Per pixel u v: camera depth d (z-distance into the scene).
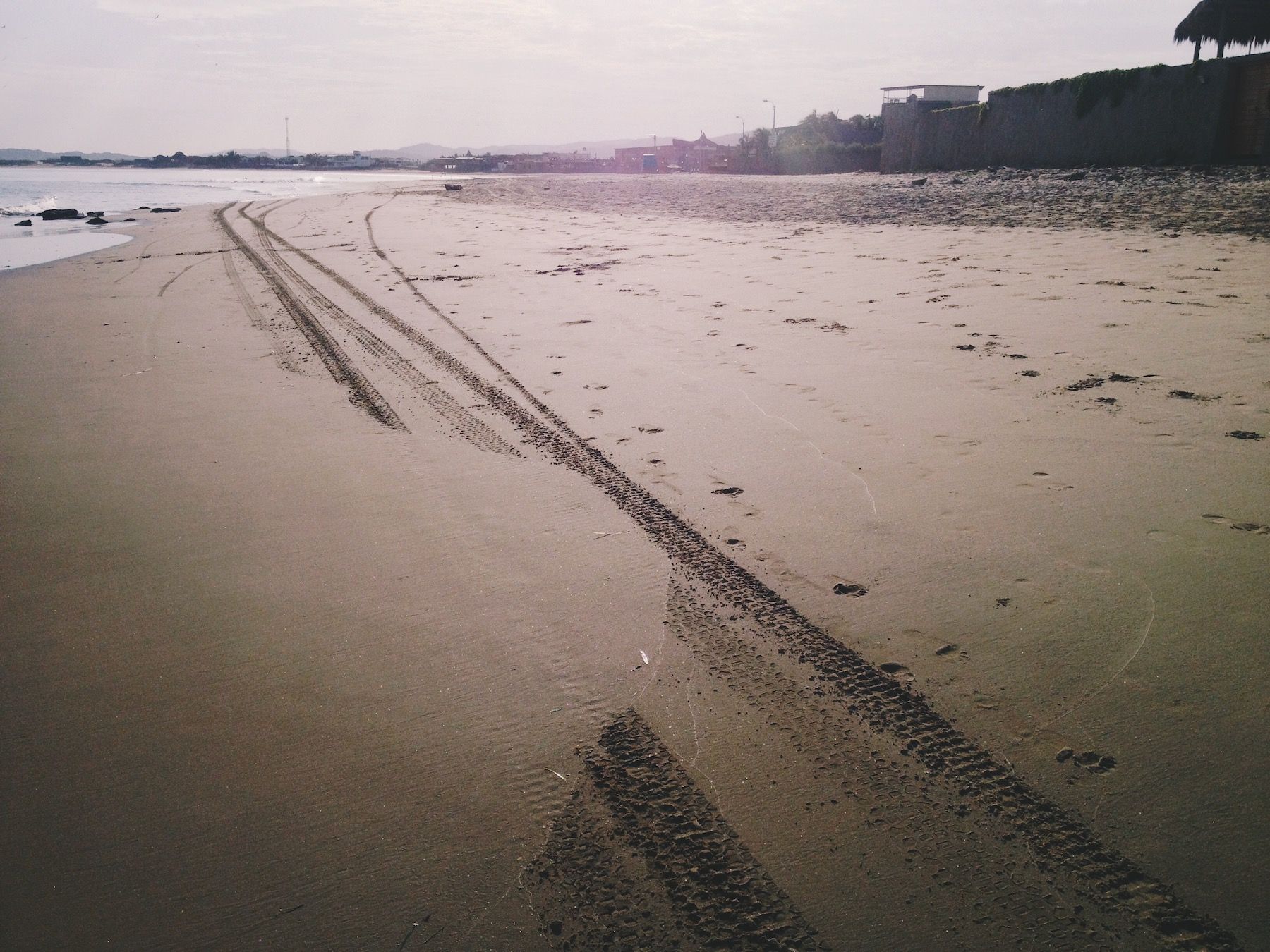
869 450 4.83
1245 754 2.43
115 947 2.03
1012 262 10.80
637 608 3.42
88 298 11.79
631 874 2.18
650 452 5.00
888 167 40.53
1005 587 3.38
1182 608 3.13
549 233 18.58
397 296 10.72
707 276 11.20
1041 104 30.11
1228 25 24.36
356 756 2.64
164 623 3.43
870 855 2.20
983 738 2.58
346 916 2.09
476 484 4.71
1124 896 2.04
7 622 3.48
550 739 2.70
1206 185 17.14
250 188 61.94
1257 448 4.48
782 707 2.79
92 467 5.18
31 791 2.54
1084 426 4.98
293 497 4.63
